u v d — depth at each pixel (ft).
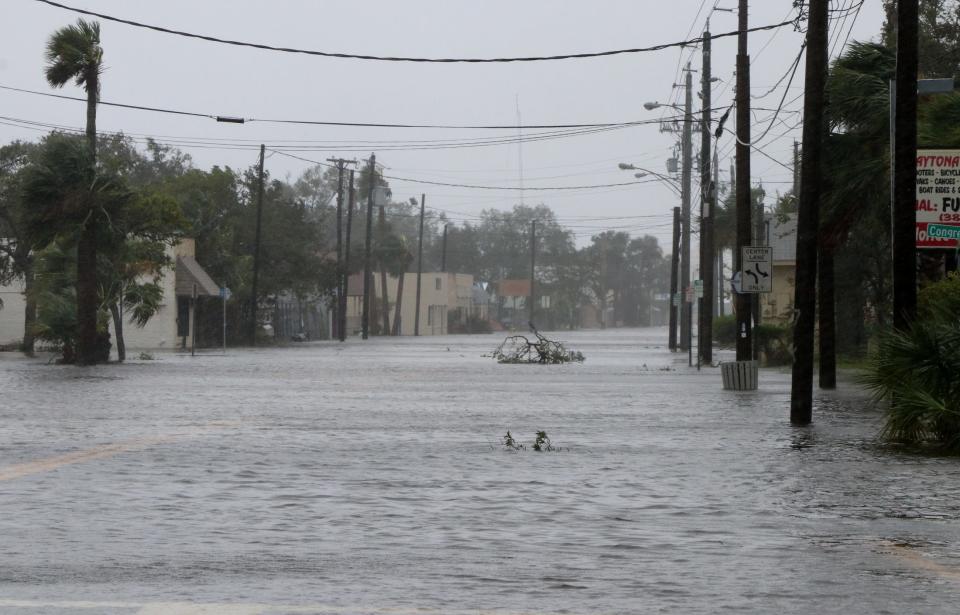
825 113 257.14
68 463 135.64
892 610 65.36
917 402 160.97
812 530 93.15
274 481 121.29
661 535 90.53
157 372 361.92
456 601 67.31
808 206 193.77
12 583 71.67
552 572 75.97
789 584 72.43
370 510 102.53
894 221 177.88
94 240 401.29
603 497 111.34
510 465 136.67
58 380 314.35
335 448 154.20
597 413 216.74
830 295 282.56
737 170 318.86
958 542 87.76
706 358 437.58
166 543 85.87
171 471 128.98
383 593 69.36
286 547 84.64
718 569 77.20
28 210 395.55
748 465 137.69
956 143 221.87
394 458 143.23
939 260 223.51
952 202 185.06
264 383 307.99
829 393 268.41
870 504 107.34
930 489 117.39
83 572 75.15
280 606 65.72
